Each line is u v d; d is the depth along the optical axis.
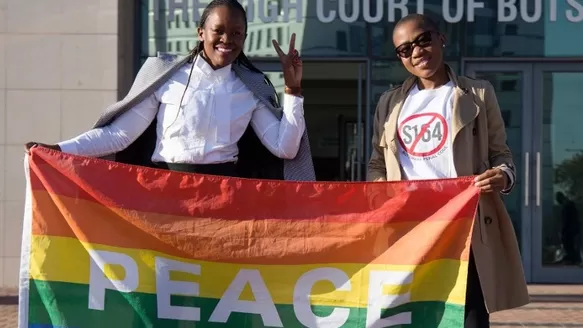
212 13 4.40
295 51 4.57
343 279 4.29
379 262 4.28
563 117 9.92
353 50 9.85
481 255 4.37
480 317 4.46
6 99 9.17
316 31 9.82
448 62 9.88
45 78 9.17
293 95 4.57
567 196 9.98
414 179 4.38
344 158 10.18
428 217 4.27
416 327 4.24
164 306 4.25
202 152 4.43
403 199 4.29
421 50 4.45
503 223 4.46
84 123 9.20
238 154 4.75
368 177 4.77
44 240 4.23
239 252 4.30
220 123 4.45
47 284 4.20
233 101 4.50
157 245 4.28
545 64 9.88
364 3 9.79
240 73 4.56
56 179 4.27
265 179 4.54
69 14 9.16
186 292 4.27
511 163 4.43
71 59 9.18
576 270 9.99
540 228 10.00
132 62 9.66
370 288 4.27
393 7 9.79
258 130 4.61
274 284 4.30
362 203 4.32
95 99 9.20
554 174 9.98
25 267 4.21
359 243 4.30
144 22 9.70
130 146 4.66
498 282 4.45
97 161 4.30
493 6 9.82
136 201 4.29
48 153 4.30
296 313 4.29
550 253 10.04
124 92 9.42
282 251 4.30
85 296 4.22
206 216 4.31
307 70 9.96
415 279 4.23
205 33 4.43
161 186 4.31
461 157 4.43
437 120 4.46
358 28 9.83
